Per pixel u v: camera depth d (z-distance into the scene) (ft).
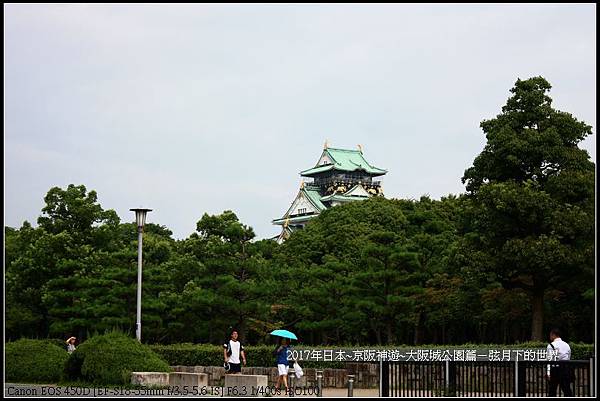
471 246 146.51
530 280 145.28
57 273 188.65
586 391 80.38
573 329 161.07
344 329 179.63
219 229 176.65
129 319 160.15
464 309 176.35
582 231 135.13
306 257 243.60
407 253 156.97
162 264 198.39
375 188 434.71
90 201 202.80
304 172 443.73
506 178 149.38
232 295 156.35
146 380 93.45
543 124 147.33
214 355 126.21
